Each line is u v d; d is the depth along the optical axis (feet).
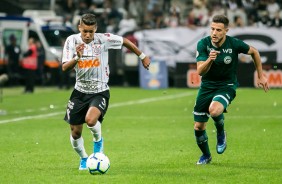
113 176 61.16
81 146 64.54
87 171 63.82
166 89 170.09
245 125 99.45
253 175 61.72
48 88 180.24
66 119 63.93
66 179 60.08
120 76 185.68
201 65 62.95
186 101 138.41
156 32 176.96
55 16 205.05
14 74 183.32
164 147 79.61
